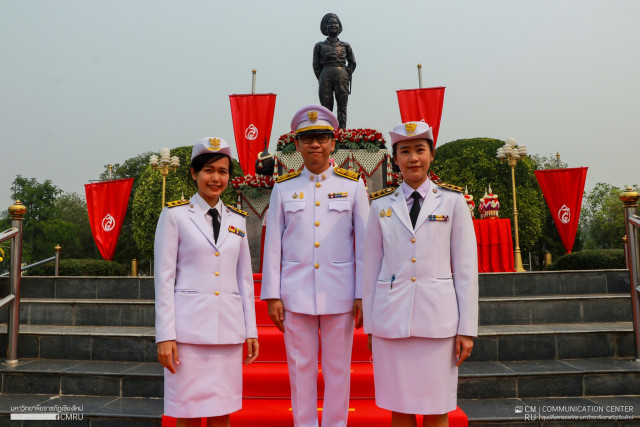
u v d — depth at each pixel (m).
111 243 8.69
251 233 5.71
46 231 32.44
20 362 3.71
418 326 2.05
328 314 2.42
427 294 2.08
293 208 2.58
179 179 17.03
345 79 6.45
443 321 2.05
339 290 2.46
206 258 2.23
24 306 4.62
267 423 2.74
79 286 5.43
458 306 2.12
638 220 3.47
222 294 2.23
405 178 2.27
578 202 8.41
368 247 2.30
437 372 2.04
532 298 4.42
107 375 3.32
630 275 3.61
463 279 2.12
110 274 8.10
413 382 2.05
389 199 2.28
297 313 2.46
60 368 3.50
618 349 3.65
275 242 2.59
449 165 18.14
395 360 2.10
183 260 2.26
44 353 3.84
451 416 2.76
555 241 23.05
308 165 2.66
